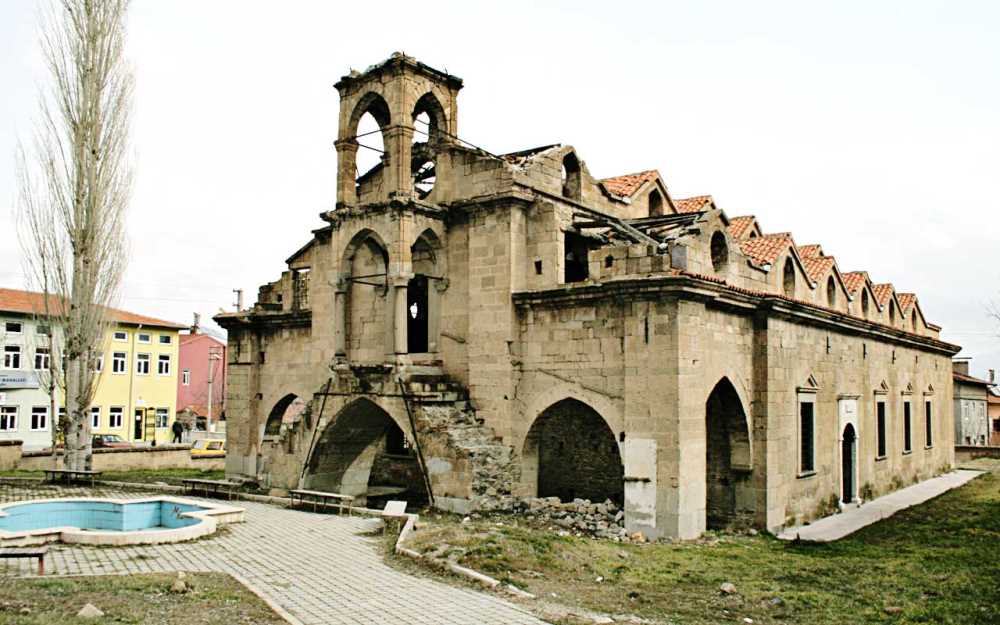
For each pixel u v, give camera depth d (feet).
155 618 40.47
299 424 97.91
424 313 100.01
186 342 280.51
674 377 75.41
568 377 83.82
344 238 95.76
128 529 71.51
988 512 103.14
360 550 61.98
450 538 62.95
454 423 86.69
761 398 87.30
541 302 85.92
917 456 142.41
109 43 105.70
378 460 112.16
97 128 104.27
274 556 58.70
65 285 103.19
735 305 83.87
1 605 40.09
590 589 53.72
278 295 121.90
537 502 85.20
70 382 102.12
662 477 75.36
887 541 81.76
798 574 62.08
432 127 98.58
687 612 49.73
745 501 86.79
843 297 114.42
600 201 101.04
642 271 78.69
